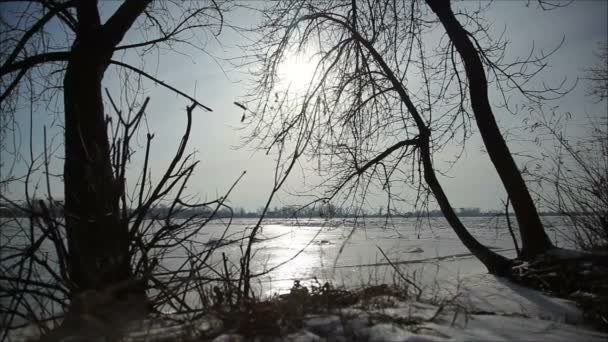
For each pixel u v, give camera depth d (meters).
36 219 2.95
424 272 7.28
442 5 6.94
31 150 3.12
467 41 6.75
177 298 3.55
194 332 2.78
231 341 2.62
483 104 6.52
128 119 3.36
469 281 5.71
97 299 2.57
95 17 4.58
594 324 3.82
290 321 3.00
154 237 3.52
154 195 3.42
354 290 4.11
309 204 6.73
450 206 6.80
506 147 6.35
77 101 4.14
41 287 3.26
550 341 2.93
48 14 4.34
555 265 5.17
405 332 2.85
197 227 3.84
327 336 2.88
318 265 9.41
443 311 3.59
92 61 4.32
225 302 3.35
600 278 4.59
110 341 2.53
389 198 7.10
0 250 3.03
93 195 3.65
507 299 4.56
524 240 6.08
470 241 6.59
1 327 2.74
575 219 6.52
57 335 2.61
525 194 6.10
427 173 6.92
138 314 2.86
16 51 4.14
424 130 6.91
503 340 2.86
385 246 15.45
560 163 6.91
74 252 3.17
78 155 3.94
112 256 3.22
